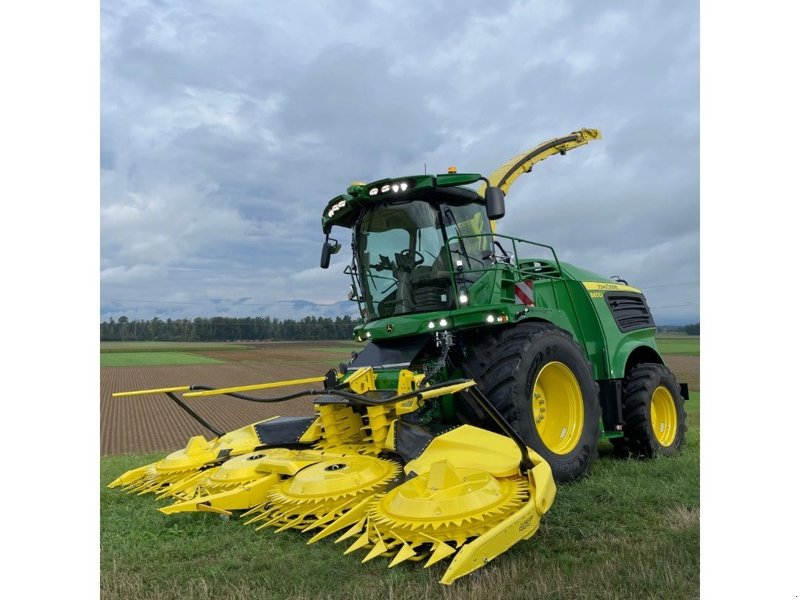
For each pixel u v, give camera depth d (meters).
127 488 5.16
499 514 3.14
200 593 2.91
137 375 27.55
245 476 4.27
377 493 3.69
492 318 4.89
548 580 2.95
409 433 4.18
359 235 5.68
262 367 31.95
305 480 3.78
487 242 5.70
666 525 3.88
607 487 4.74
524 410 4.67
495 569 3.03
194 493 4.39
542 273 6.64
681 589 2.87
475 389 3.54
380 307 5.57
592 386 5.42
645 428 6.55
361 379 4.54
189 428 13.41
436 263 5.21
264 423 5.43
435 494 3.17
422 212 5.26
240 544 3.60
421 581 2.95
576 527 3.86
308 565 3.20
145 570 3.26
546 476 3.54
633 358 7.46
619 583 2.96
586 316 6.62
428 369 4.84
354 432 4.72
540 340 4.97
